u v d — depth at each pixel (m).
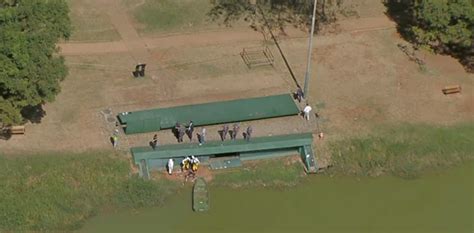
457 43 161.25
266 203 130.12
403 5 176.38
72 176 130.62
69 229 124.19
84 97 147.25
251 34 167.50
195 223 126.00
